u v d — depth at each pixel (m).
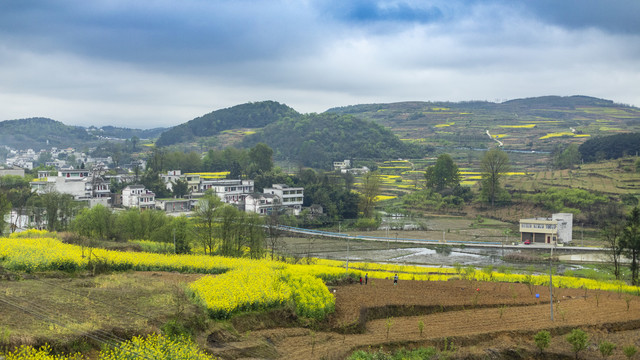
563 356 44.59
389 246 130.88
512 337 47.91
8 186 157.38
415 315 53.94
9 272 48.22
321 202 174.62
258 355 39.22
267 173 191.50
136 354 31.83
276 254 100.50
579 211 158.38
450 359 41.88
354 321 48.53
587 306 59.41
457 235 145.88
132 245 83.19
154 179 182.75
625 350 43.28
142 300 42.75
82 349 32.59
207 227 95.69
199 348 37.59
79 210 118.81
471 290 65.50
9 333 31.45
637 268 89.00
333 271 69.25
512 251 125.75
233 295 45.41
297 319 47.72
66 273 51.66
